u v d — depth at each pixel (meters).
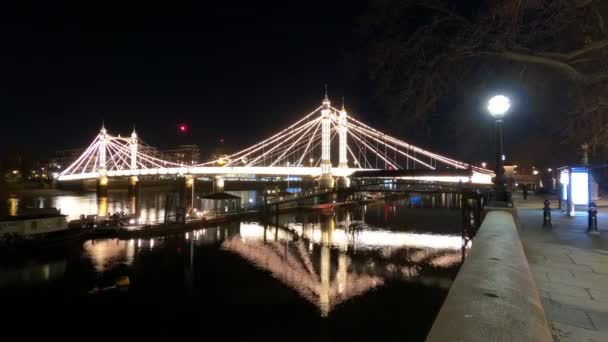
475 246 4.72
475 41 8.80
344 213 65.50
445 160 53.44
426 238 43.97
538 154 30.00
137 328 21.86
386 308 24.28
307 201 73.50
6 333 21.11
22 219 37.66
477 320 2.29
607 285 5.87
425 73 9.12
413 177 52.72
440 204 81.38
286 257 36.91
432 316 23.06
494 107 10.18
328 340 20.22
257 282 29.48
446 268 32.50
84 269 31.83
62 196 104.75
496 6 8.45
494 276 3.27
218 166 90.19
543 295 5.42
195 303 25.34
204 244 41.91
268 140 90.12
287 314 23.53
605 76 8.60
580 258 7.61
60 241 38.25
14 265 32.16
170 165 119.50
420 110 9.27
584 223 12.46
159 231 45.75
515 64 9.95
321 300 25.83
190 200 85.06
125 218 51.47
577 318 4.57
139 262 34.41
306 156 88.44
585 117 9.59
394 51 9.22
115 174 99.00
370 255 36.88
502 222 7.13
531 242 9.23
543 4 8.40
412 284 28.58
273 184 121.25
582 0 8.05
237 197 62.00
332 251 39.00
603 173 29.33
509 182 19.61
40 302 25.23
